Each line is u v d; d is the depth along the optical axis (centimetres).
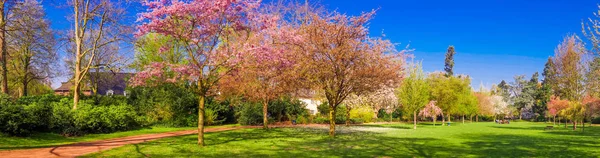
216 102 3519
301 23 2219
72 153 1308
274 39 1934
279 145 1641
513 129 3481
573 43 3338
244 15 1557
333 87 2044
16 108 1706
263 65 1584
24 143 1573
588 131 3156
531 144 1806
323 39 1936
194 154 1305
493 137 2303
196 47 1573
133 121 2586
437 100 4488
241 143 1709
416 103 3356
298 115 4184
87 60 4038
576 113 3238
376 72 2005
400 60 2192
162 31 1462
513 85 8594
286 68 1808
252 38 1656
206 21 1488
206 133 2330
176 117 3088
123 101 3206
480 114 6919
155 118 3000
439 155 1350
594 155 1389
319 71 1934
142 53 3694
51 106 2122
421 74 3503
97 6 2739
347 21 1980
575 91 3316
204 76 1606
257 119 3619
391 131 2809
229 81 2462
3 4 2231
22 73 3544
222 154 1316
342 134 2377
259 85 2495
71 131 1934
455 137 2245
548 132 2961
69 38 2883
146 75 1529
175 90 3200
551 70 3659
